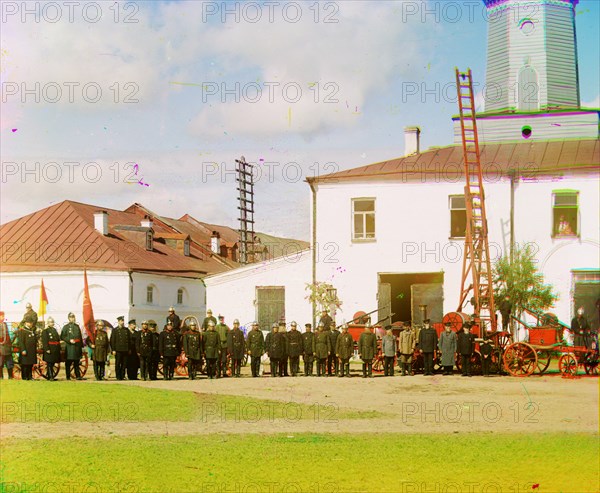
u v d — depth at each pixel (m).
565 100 45.44
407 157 41.50
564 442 14.09
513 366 27.20
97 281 48.16
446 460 12.71
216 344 26.98
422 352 27.81
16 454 13.05
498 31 46.09
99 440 14.27
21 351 25.36
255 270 40.91
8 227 53.03
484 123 44.69
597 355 26.69
